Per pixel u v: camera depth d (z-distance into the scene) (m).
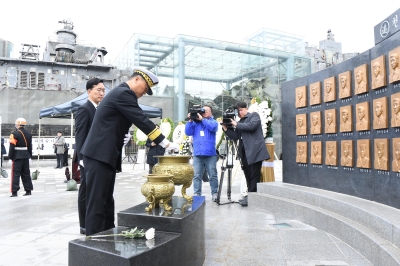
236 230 3.98
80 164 3.75
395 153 3.44
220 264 2.83
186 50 20.67
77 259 1.98
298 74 23.92
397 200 3.41
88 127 3.77
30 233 3.83
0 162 11.90
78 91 24.55
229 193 6.02
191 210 2.53
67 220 4.55
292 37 24.94
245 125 5.31
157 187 2.48
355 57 4.25
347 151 4.30
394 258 2.38
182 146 9.66
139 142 13.51
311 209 4.21
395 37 3.51
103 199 2.78
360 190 4.06
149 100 20.52
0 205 5.81
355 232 3.21
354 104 4.24
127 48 23.58
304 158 5.19
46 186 8.90
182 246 2.23
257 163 5.60
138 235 2.13
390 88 3.59
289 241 3.51
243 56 22.30
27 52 29.81
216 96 21.41
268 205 5.19
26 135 7.27
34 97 21.81
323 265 2.80
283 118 5.81
